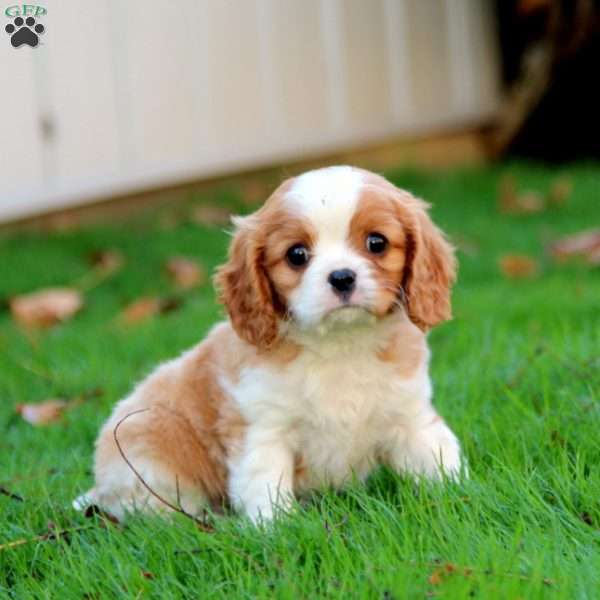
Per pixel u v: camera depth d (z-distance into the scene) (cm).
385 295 369
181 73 941
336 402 379
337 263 360
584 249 740
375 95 1060
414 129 1080
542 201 927
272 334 377
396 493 376
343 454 388
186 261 778
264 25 988
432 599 279
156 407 400
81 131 891
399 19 1073
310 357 377
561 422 405
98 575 321
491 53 1134
